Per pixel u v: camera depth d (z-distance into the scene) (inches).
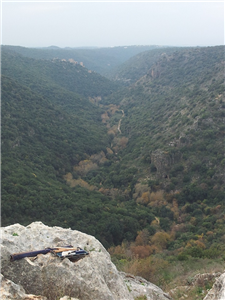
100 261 403.2
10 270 355.9
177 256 1018.1
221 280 402.3
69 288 353.7
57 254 382.3
